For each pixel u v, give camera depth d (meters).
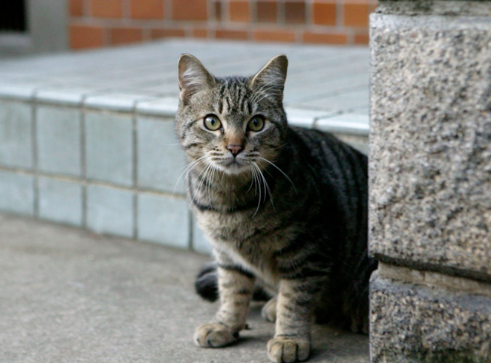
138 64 2.25
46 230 1.93
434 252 1.38
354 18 2.51
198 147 1.55
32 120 1.94
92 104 1.87
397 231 1.39
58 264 1.79
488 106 1.33
